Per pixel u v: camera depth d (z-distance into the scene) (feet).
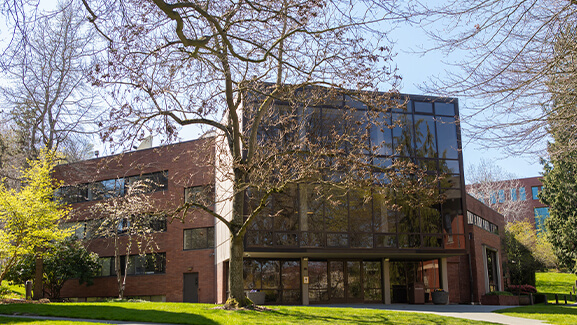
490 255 115.44
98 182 107.55
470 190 197.26
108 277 103.81
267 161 51.60
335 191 77.56
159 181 100.58
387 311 53.42
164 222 100.73
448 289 91.61
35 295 77.05
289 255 79.25
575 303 103.30
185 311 47.44
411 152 82.23
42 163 73.72
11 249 66.69
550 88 28.35
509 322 51.26
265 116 64.18
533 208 221.25
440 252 80.74
